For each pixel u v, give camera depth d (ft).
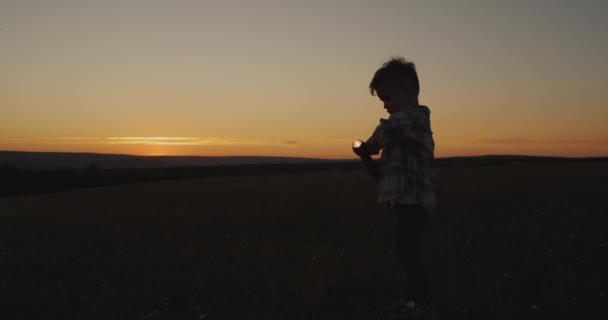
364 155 9.57
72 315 11.27
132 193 59.16
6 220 29.58
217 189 62.39
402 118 8.99
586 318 10.23
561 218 25.89
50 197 59.26
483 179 62.49
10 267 16.10
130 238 22.59
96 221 29.19
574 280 13.12
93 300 12.39
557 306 11.02
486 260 16.11
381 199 9.29
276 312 11.30
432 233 22.11
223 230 25.62
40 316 11.16
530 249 17.66
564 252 16.92
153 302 12.21
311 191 55.11
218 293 12.89
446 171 89.81
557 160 186.09
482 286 12.80
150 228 26.30
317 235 23.41
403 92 9.58
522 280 13.42
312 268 14.98
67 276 15.15
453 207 33.60
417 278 9.43
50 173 148.87
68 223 28.27
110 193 61.72
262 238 22.52
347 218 29.30
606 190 42.78
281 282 13.71
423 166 9.11
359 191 53.26
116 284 13.96
